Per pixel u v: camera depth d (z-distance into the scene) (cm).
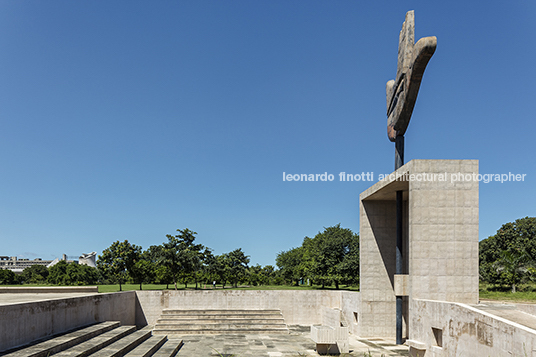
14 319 1264
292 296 2975
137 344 1798
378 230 2509
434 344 1565
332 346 1880
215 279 7075
